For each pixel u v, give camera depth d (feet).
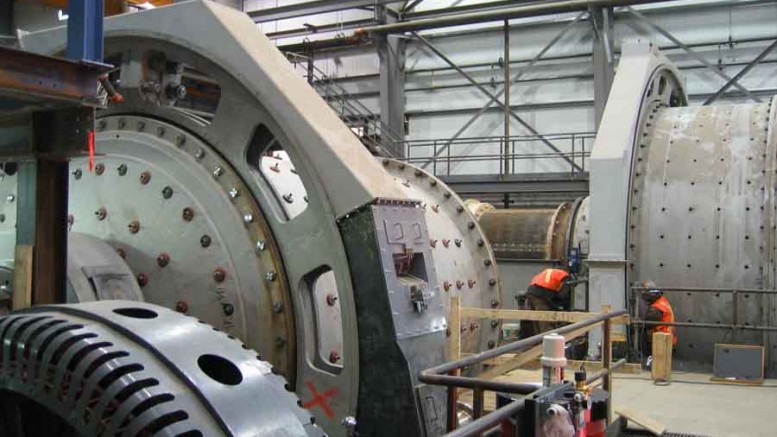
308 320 13.37
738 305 26.91
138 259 13.64
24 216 11.00
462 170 62.28
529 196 57.77
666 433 19.48
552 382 10.40
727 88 52.49
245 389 7.23
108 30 14.84
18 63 9.41
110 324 7.52
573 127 58.29
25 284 10.74
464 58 61.87
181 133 14.34
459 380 11.25
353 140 13.47
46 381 7.09
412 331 12.44
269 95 13.17
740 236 27.09
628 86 30.30
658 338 25.45
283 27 70.13
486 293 23.39
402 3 63.10
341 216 12.57
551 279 30.68
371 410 12.47
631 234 28.48
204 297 13.23
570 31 57.82
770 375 26.58
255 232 13.39
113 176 14.37
